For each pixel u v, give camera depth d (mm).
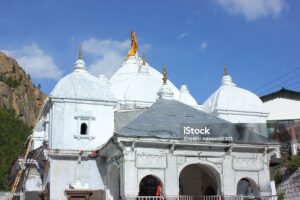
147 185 33781
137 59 49875
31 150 40438
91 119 33906
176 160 28141
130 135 27078
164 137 27703
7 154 80000
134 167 27078
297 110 57094
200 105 43938
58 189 31156
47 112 37219
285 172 41500
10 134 92250
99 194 31438
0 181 54219
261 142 29938
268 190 29609
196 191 34375
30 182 36750
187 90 45875
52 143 32656
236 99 40031
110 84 43281
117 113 36281
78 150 32062
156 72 47938
